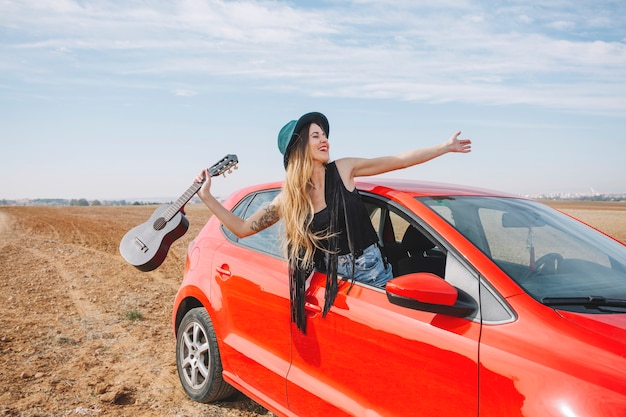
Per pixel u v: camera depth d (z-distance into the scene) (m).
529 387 1.99
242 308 3.55
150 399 4.28
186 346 4.29
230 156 3.61
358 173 3.04
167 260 13.03
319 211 2.91
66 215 42.50
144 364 5.11
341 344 2.74
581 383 1.90
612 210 80.62
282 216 3.18
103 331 6.26
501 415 2.05
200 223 29.59
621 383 1.85
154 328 6.45
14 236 20.33
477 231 2.69
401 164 3.08
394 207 2.91
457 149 3.18
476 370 2.16
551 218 3.23
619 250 3.10
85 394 4.35
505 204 3.18
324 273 3.01
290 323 3.10
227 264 3.80
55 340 5.82
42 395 4.29
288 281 3.19
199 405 4.16
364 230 2.89
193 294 4.14
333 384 2.79
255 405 4.16
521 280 2.40
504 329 2.18
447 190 3.17
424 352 2.34
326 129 3.04
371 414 2.56
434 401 2.29
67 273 10.77
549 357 2.02
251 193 4.18
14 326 6.34
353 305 2.71
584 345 2.02
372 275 2.83
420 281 2.27
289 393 3.08
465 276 2.43
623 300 2.39
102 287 9.20
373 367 2.56
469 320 2.30
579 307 2.28
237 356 3.57
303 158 2.90
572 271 2.64
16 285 9.26
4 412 3.94
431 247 3.70
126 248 3.98
